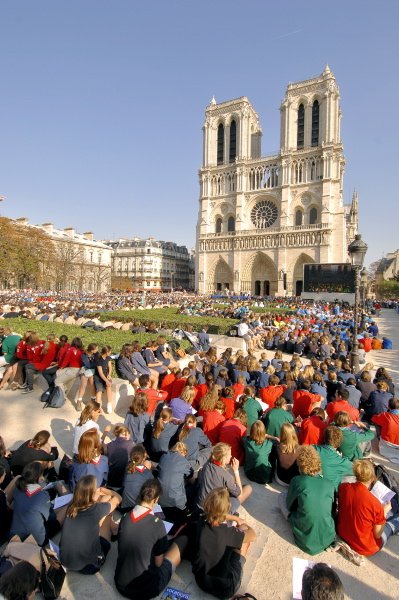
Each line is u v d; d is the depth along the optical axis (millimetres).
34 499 5383
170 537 5957
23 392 13406
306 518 5973
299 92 95125
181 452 6867
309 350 22641
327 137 90000
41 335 19078
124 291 123062
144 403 8891
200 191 112188
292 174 95875
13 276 84188
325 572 3619
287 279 95312
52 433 10141
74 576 5305
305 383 11430
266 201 101500
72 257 99500
